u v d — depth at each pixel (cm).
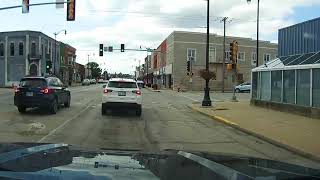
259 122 2033
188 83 8194
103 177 271
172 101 3919
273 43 8969
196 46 8281
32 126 1759
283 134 1627
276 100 2777
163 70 9769
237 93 6606
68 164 303
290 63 2639
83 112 2450
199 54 8288
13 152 343
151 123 1992
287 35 3016
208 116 2414
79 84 11588
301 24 2812
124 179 270
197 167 318
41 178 266
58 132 1602
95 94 4859
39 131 1617
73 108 2722
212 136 1627
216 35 8375
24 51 8006
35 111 2447
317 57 2391
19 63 8044
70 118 2109
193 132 1723
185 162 335
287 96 2614
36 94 2283
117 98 2305
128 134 1598
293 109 2484
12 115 2200
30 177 267
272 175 300
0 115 2195
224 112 2570
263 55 8844
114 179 269
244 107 2980
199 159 354
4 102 3181
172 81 8331
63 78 10669
